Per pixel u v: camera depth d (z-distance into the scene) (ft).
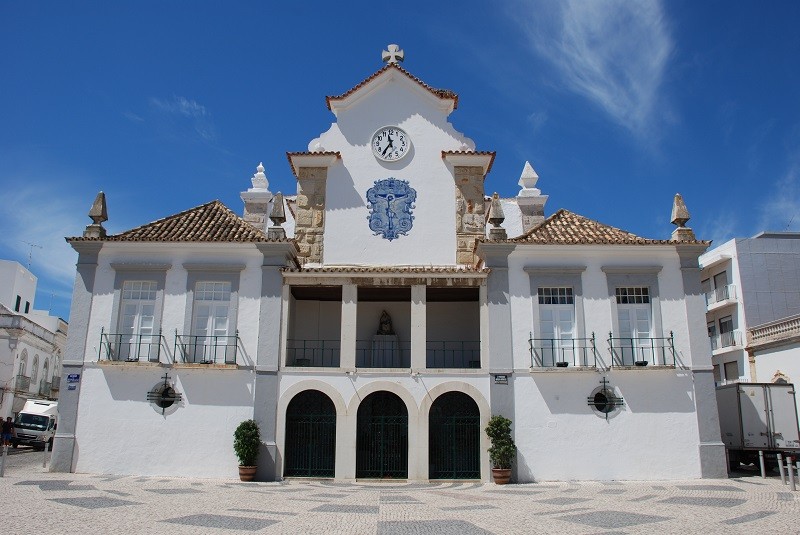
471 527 39.96
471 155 81.56
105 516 41.04
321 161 81.25
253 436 65.62
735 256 119.55
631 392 68.13
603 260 71.67
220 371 68.39
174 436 67.21
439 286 71.51
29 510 42.22
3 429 108.88
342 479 66.39
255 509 46.06
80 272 71.41
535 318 69.92
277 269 71.00
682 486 60.85
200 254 71.92
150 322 70.74
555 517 43.86
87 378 68.74
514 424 67.26
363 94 84.12
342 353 69.56
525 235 73.77
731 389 77.10
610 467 66.44
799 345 98.73
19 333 137.80
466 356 80.84
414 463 66.69
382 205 80.94
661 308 70.33
